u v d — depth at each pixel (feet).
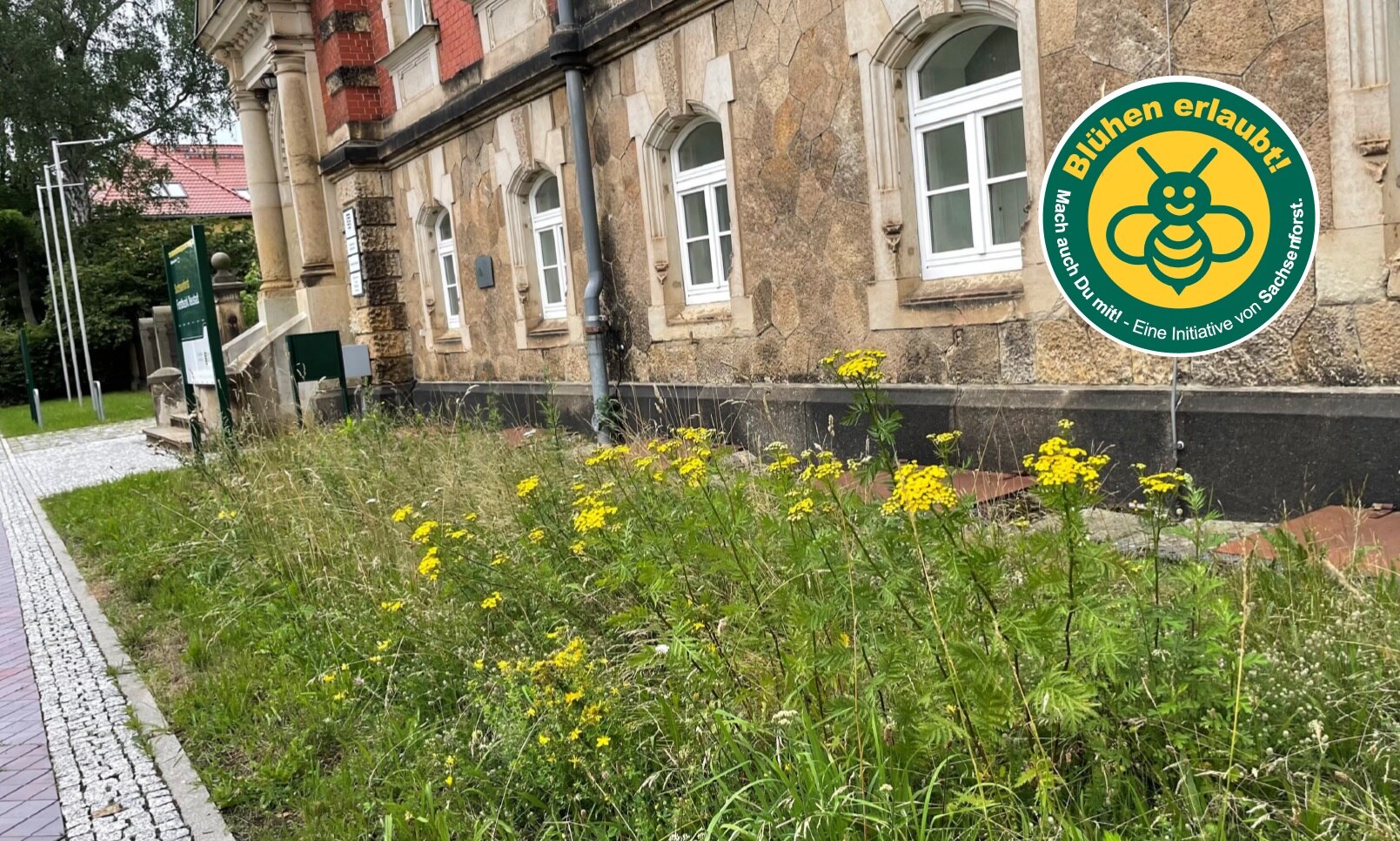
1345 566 11.64
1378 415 15.47
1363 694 8.93
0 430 82.38
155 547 25.57
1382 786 7.98
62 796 13.50
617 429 31.27
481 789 11.19
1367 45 15.29
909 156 23.34
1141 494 18.56
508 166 37.88
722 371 29.07
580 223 34.50
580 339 35.63
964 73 22.52
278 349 50.16
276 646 17.47
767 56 25.80
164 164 152.66
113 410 90.33
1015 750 8.70
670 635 11.26
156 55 125.39
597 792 10.34
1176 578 9.36
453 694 13.75
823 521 11.04
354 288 49.08
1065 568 8.43
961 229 23.03
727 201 28.91
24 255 134.72
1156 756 8.56
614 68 31.37
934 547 9.02
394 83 45.47
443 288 46.14
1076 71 19.19
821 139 24.70
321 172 49.83
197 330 38.63
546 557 15.43
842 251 24.63
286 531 22.39
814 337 25.84
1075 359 19.83
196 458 33.09
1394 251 15.57
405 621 15.67
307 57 49.29
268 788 12.87
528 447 25.32
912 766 9.15
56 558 28.63
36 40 115.14
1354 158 15.66
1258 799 8.08
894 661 9.03
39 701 17.28
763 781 9.14
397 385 48.29
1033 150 20.11
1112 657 8.06
